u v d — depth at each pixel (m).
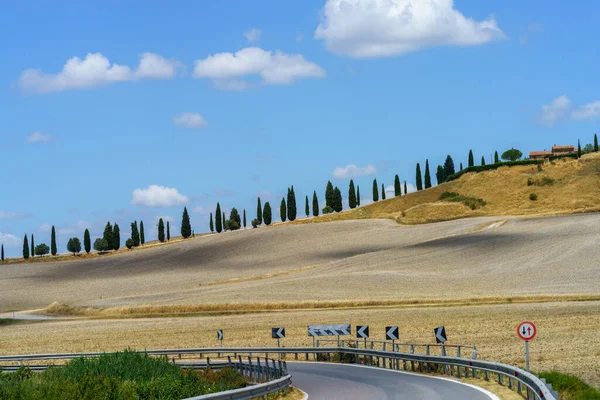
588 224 164.25
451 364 40.75
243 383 38.69
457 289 113.62
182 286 155.00
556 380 33.19
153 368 38.34
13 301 163.00
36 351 73.62
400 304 103.00
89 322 110.06
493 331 66.12
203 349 59.34
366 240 193.50
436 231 190.25
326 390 36.69
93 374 35.22
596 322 67.75
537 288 108.81
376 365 52.59
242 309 109.94
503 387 33.84
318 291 120.31
